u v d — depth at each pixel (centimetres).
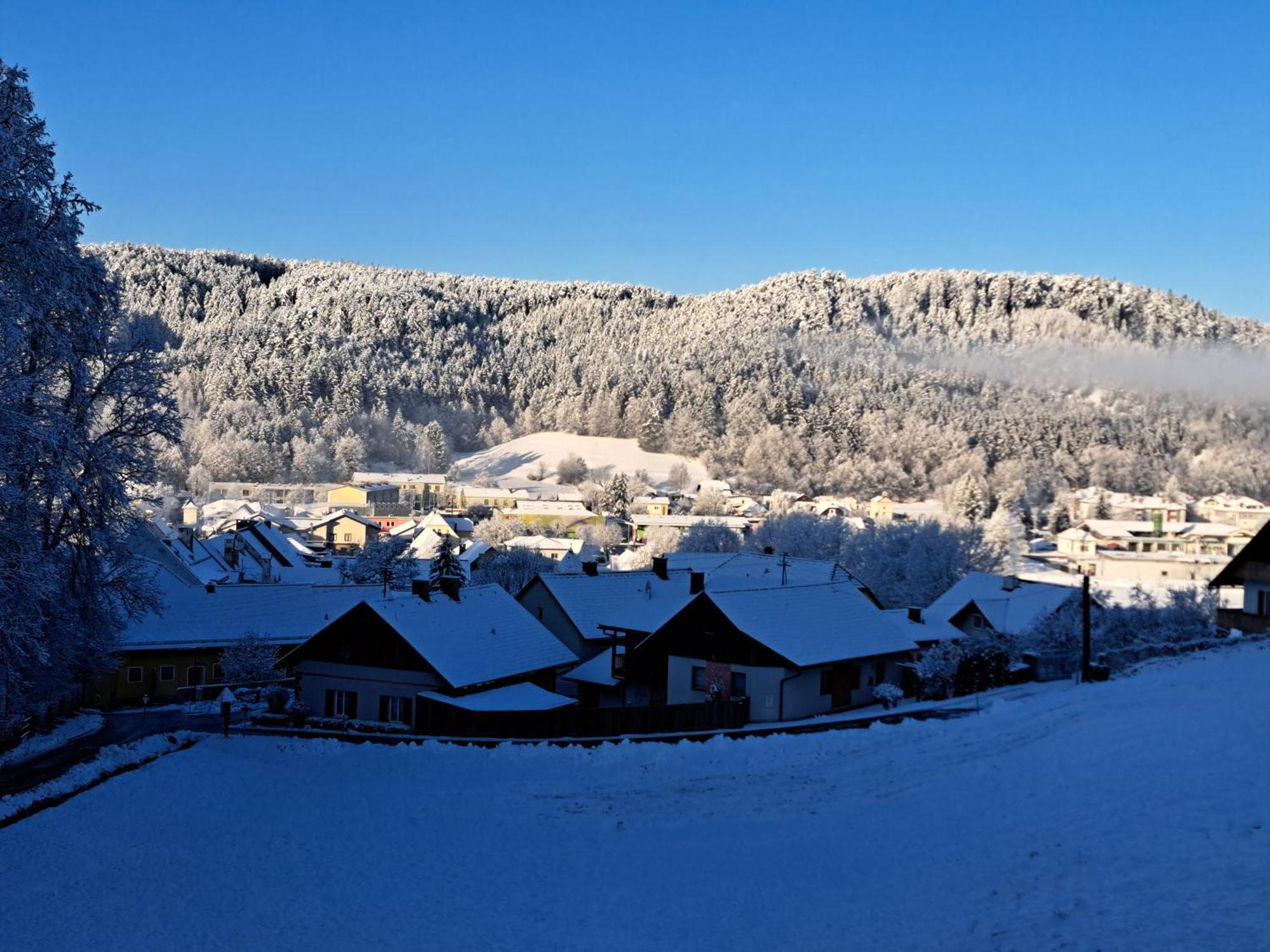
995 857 1839
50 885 2205
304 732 3953
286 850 2408
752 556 6956
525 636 4822
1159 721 2681
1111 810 1953
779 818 2430
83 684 4341
